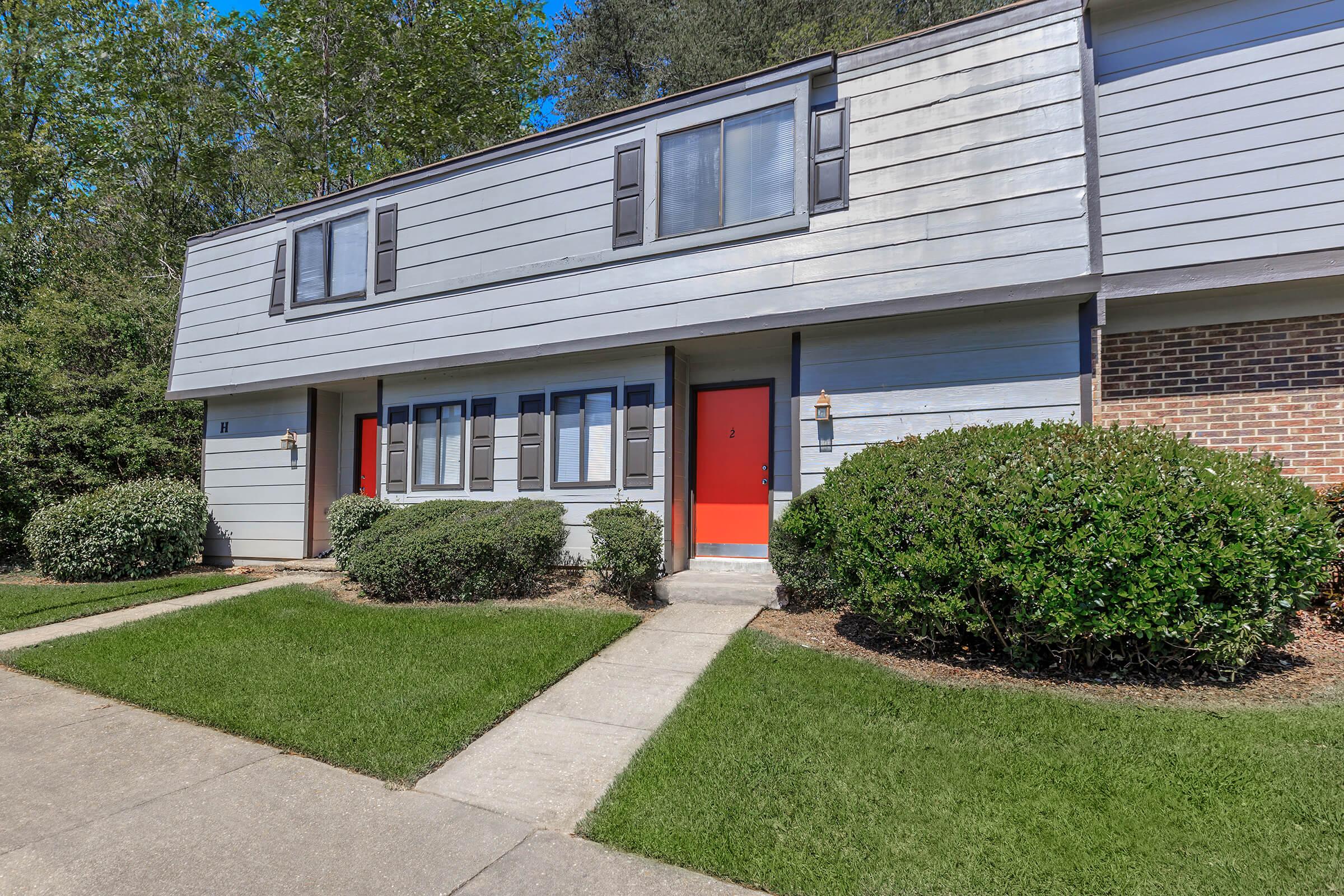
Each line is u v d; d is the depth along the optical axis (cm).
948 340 626
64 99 1844
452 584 706
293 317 1009
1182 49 586
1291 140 549
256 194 1986
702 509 791
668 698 443
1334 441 555
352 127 1727
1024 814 285
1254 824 272
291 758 370
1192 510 389
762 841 276
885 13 1683
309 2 1514
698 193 725
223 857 274
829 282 654
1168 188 581
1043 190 581
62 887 253
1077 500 409
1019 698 402
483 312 851
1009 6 602
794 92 676
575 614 628
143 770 355
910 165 630
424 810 314
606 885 255
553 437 832
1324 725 349
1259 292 578
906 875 251
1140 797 294
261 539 1062
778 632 570
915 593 455
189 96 1844
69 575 895
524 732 398
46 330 1262
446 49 1571
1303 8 554
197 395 1110
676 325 724
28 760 368
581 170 795
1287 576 399
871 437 646
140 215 1850
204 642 575
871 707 399
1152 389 612
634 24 2000
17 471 1038
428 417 941
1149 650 428
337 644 557
